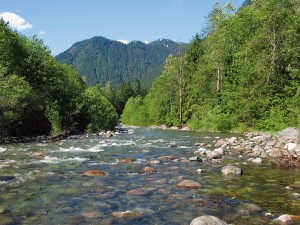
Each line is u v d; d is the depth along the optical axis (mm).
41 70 38375
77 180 11141
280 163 13906
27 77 36875
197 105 52906
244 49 40719
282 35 36531
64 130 36312
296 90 33500
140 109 88625
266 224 6805
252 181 10969
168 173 12391
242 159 15758
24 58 37562
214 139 28016
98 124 42625
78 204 8320
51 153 18406
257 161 14844
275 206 8109
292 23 36500
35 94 33875
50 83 38469
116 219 7191
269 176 11773
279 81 35875
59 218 7234
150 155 17438
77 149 20453
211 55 47531
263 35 37469
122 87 145250
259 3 45625
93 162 15047
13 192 9477
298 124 29438
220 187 10148
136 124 87500
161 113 68562
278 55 36344
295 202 8445
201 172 12531
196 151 18703
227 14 51781
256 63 37875
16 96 28391
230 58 45562
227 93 41500
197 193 9422
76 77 57656
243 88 38375
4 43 35062
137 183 10711
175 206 8156
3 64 34000
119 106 136875
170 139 28656
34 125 34375
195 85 53094
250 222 6938
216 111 43156
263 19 37812
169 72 65438
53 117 34250
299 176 11766
